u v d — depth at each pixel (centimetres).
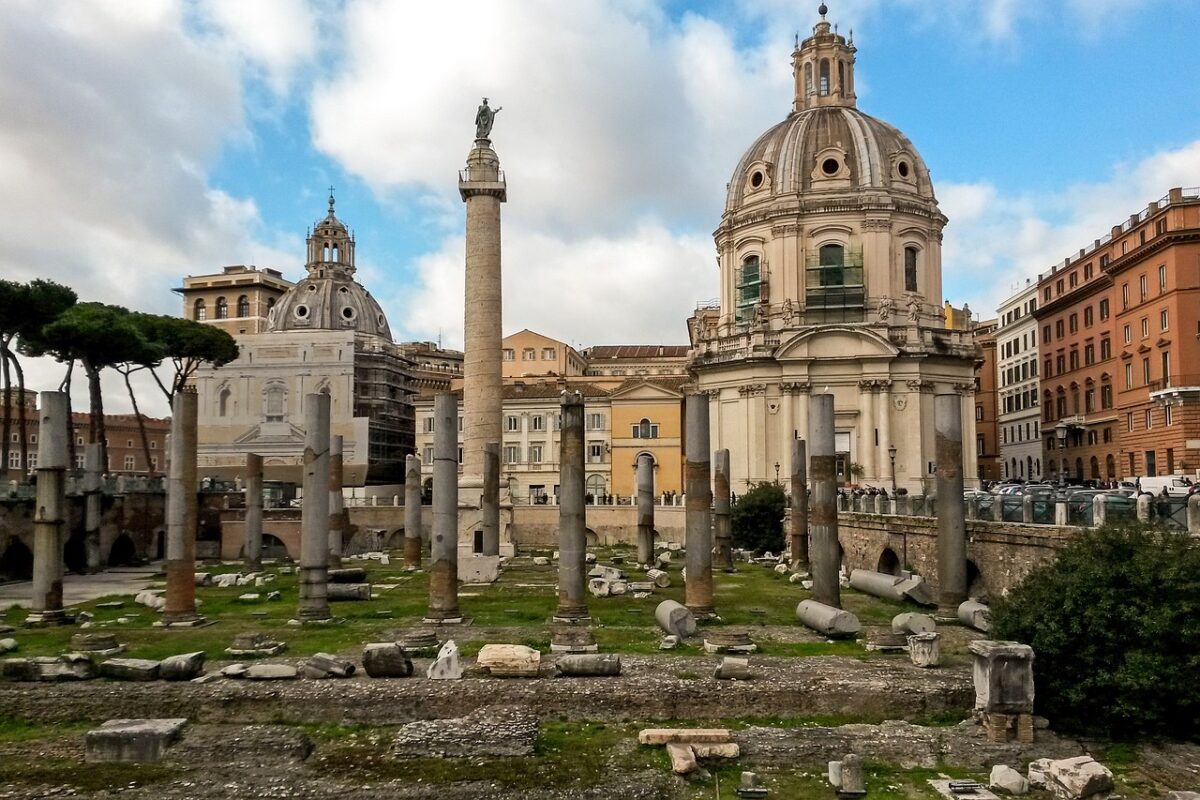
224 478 10856
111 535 6456
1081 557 2341
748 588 4697
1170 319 7269
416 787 1889
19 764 2033
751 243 8675
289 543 7456
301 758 2072
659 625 3372
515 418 10225
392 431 12050
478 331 5697
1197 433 7050
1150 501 2758
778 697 2323
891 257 8344
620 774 1966
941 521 3459
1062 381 9631
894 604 4056
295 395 11219
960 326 10931
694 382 9200
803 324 8300
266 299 14200
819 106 9088
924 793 1914
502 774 1953
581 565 3541
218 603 4253
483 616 3694
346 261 13525
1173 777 1972
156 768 2006
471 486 5816
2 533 5288
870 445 7912
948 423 3456
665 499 8625
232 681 2434
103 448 7112
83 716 2309
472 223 5669
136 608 4162
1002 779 1934
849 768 1914
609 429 9975
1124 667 2136
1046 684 2247
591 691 2333
